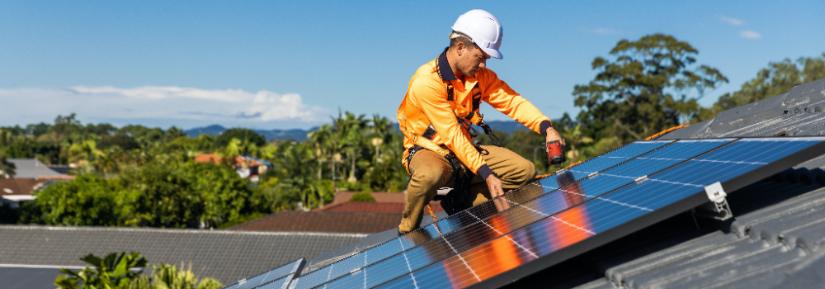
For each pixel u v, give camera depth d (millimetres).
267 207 84188
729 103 76188
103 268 17562
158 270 17531
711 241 3404
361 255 5277
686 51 67375
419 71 5301
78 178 73625
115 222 73250
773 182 4188
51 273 30828
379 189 95750
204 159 150125
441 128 5227
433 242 4516
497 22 5117
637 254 3531
